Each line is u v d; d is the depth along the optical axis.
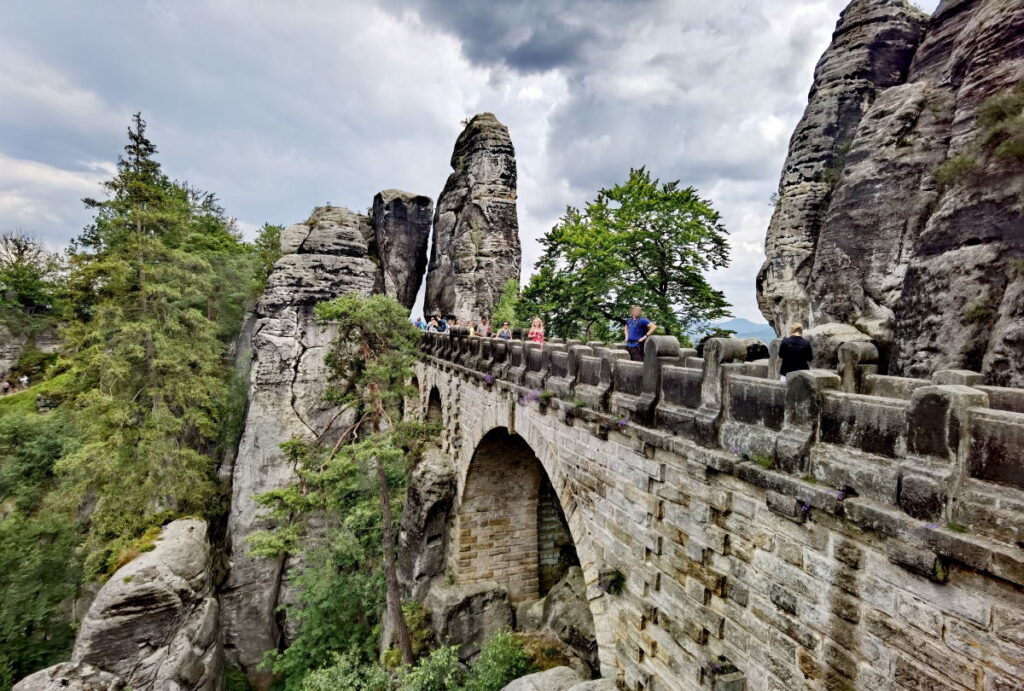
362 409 20.12
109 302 23.05
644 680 8.41
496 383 16.44
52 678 17.36
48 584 22.95
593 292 27.80
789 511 5.56
